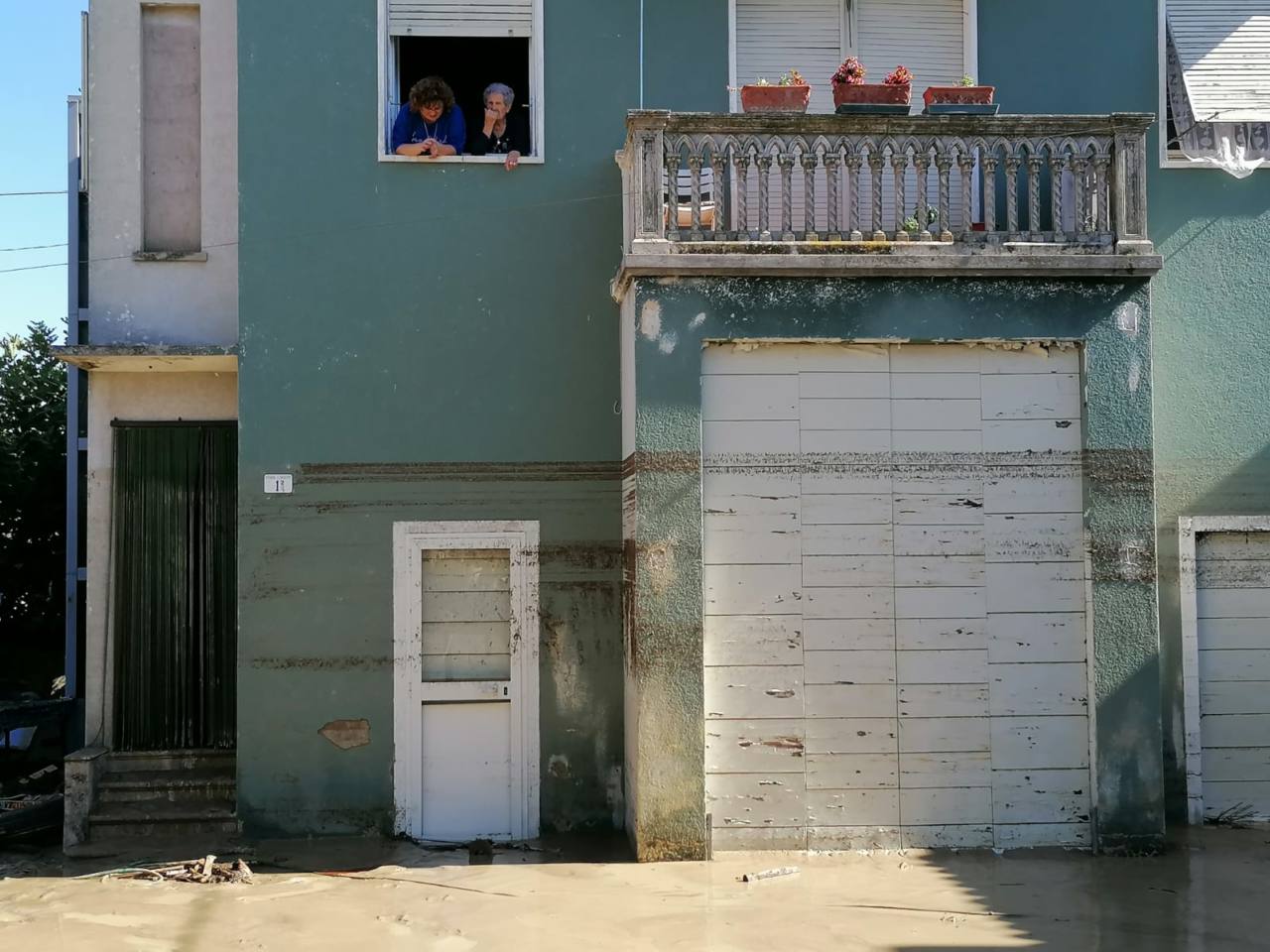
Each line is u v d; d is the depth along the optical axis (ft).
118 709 30.22
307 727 27.66
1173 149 30.09
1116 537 25.64
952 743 25.52
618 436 28.48
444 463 28.30
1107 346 25.89
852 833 25.29
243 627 27.73
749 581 25.45
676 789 24.84
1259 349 29.22
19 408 54.65
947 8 30.07
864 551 25.66
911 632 25.62
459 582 28.32
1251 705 28.68
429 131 29.07
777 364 25.76
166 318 30.73
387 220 28.50
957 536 25.80
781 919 21.42
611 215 28.86
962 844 25.41
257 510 27.91
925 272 25.46
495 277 28.66
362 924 21.44
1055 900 22.39
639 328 25.27
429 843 27.30
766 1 29.76
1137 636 25.55
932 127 25.66
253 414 28.04
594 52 29.14
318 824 27.55
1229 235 29.35
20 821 28.78
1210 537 28.96
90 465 30.81
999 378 26.05
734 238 25.52
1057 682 25.70
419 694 27.76
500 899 22.79
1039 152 26.04
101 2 31.04
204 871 24.88
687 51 29.35
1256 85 29.68
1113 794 25.30
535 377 28.53
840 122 25.52
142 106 31.12
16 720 32.27
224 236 30.91
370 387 28.30
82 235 33.32
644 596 24.97
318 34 28.60
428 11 28.96
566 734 27.96
